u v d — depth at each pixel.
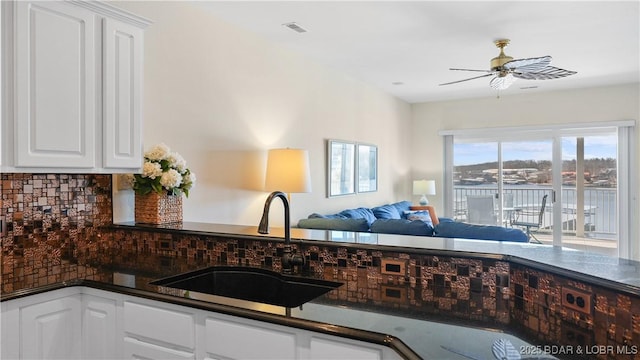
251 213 3.54
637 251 5.71
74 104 1.97
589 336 1.14
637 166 5.72
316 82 4.50
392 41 3.78
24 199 2.10
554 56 4.27
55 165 1.90
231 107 3.33
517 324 1.24
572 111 6.09
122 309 1.66
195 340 1.48
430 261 1.67
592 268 1.30
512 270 1.53
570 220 6.22
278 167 3.49
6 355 1.53
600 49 4.03
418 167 7.15
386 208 5.39
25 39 1.79
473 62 4.51
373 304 1.42
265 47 3.71
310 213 4.38
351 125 5.23
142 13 2.61
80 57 2.00
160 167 2.42
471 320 1.27
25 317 1.58
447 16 3.18
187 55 2.93
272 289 1.89
